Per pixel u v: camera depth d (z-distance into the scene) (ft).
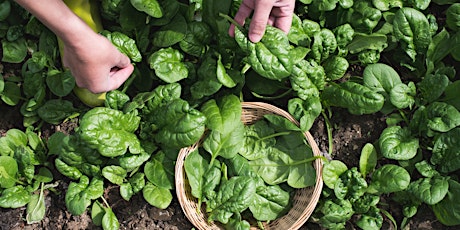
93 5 4.15
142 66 4.15
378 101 3.84
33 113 4.15
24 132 4.24
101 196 4.02
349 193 3.94
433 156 3.91
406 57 4.15
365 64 4.12
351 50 4.11
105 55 3.37
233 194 3.84
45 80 4.16
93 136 3.73
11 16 4.24
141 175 4.01
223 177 3.96
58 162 3.94
